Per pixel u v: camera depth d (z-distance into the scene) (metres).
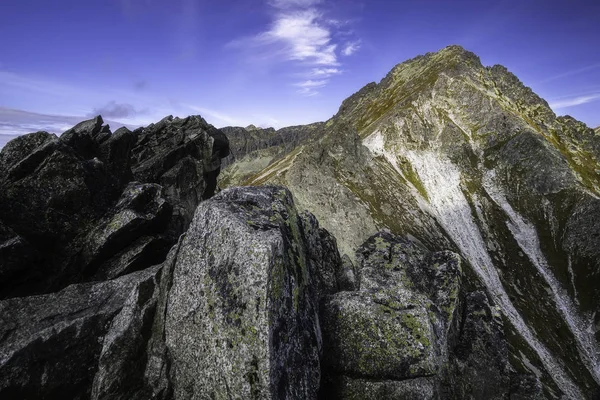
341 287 19.27
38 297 13.51
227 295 10.97
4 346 11.23
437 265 20.52
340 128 115.00
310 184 97.62
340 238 86.31
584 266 81.88
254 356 9.99
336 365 13.95
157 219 19.47
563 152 114.94
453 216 100.56
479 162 114.19
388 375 13.61
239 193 14.60
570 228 88.25
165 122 40.12
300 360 11.23
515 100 143.88
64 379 11.77
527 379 17.19
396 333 14.27
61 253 16.92
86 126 26.36
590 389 61.31
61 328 12.12
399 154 121.88
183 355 11.69
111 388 11.77
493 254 90.19
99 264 17.62
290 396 10.33
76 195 17.80
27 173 17.20
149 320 12.98
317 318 13.25
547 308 76.88
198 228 13.14
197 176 35.97
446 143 121.94
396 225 92.38
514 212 98.12
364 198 97.62
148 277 13.89
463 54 172.75
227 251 11.56
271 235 11.56
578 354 67.56
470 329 18.38
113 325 12.92
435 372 13.71
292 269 12.50
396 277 18.88
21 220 16.31
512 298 79.56
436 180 112.00
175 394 11.67
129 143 26.58
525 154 104.88
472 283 82.69
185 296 12.14
